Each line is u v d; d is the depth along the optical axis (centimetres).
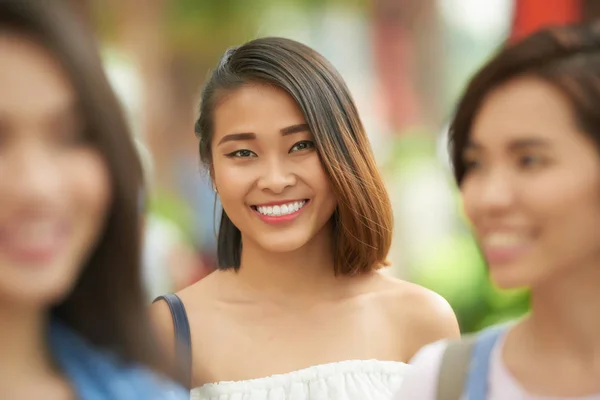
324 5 1174
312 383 292
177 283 666
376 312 314
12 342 177
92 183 170
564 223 174
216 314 307
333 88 297
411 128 1191
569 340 186
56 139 166
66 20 165
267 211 291
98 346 192
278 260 307
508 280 178
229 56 305
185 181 1083
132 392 188
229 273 317
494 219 178
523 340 195
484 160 183
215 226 327
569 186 172
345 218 302
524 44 177
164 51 1134
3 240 161
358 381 294
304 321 307
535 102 174
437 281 741
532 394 189
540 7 539
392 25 1205
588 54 173
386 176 1082
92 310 191
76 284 189
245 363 299
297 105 288
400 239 998
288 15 1163
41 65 162
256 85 288
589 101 170
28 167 160
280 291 309
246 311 308
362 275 321
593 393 184
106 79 172
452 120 190
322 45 1185
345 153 296
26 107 160
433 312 317
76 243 170
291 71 289
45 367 183
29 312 178
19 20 160
